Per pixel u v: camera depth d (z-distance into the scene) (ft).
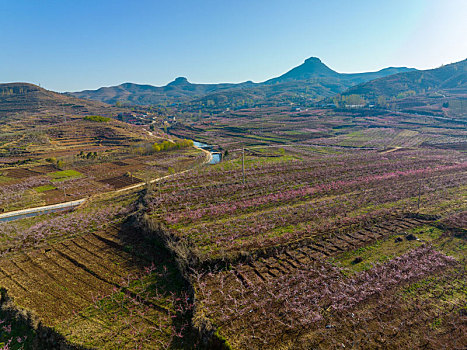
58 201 265.13
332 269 141.79
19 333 123.03
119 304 131.64
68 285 145.38
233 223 191.93
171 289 139.44
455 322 107.76
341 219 190.19
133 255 169.48
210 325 112.68
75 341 113.19
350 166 332.80
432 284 128.06
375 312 114.52
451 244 158.51
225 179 294.66
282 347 102.12
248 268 147.02
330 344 101.96
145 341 112.57
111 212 233.35
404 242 162.91
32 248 180.75
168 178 311.88
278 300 124.36
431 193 234.17
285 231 178.19
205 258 150.00
